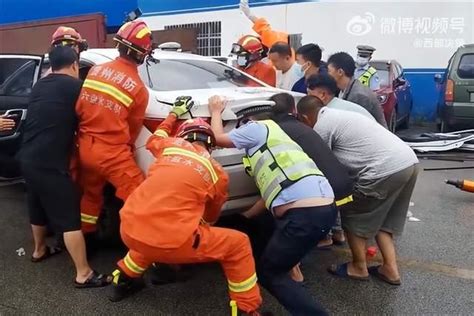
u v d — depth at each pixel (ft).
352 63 14.10
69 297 11.77
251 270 9.98
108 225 13.71
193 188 9.64
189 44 33.86
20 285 12.37
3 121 15.97
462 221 16.75
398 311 11.09
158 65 13.96
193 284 12.38
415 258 13.85
